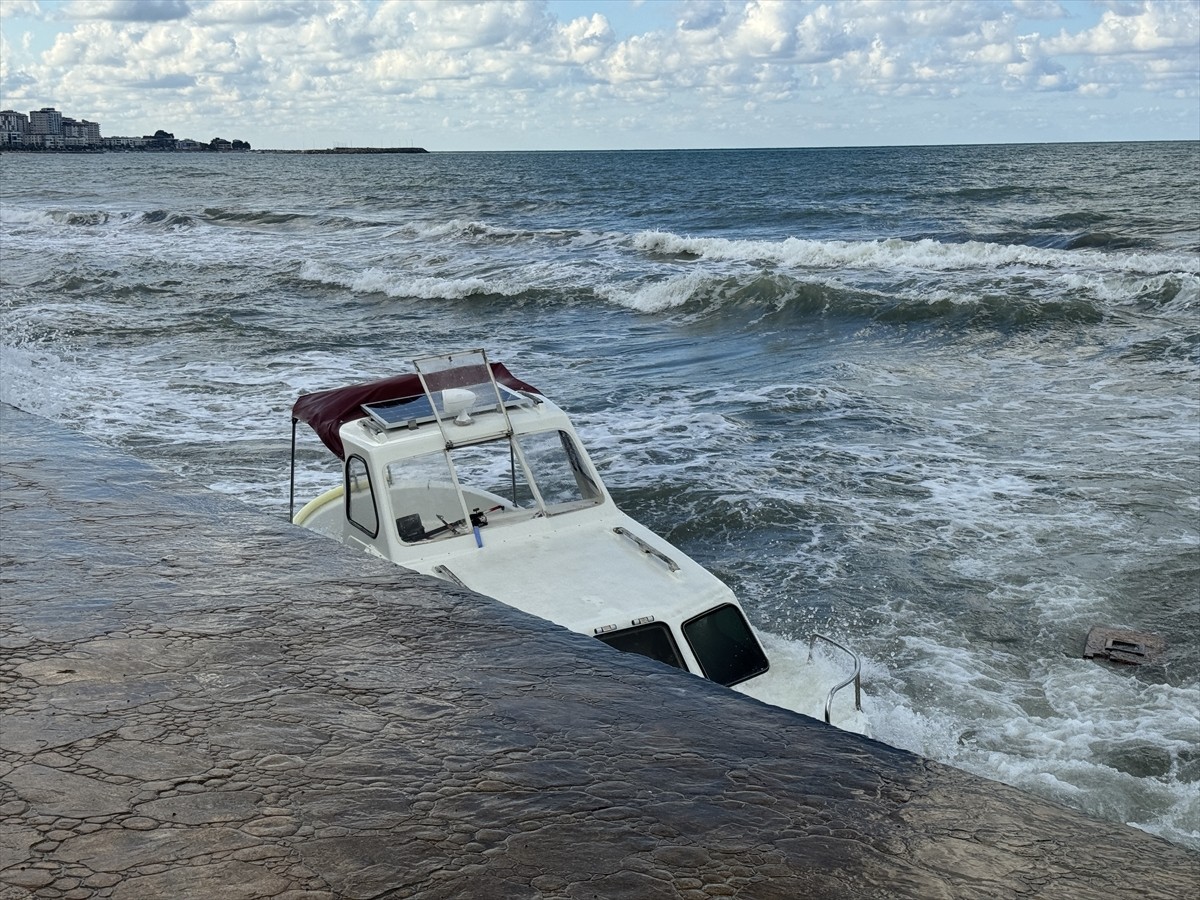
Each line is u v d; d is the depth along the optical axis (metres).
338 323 24.95
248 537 3.38
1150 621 8.91
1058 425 14.38
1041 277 25.59
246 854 1.46
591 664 2.30
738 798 1.66
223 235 47.47
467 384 8.02
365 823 1.55
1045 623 8.91
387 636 2.47
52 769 1.74
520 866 1.43
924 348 20.08
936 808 1.65
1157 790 6.69
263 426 15.05
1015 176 80.88
